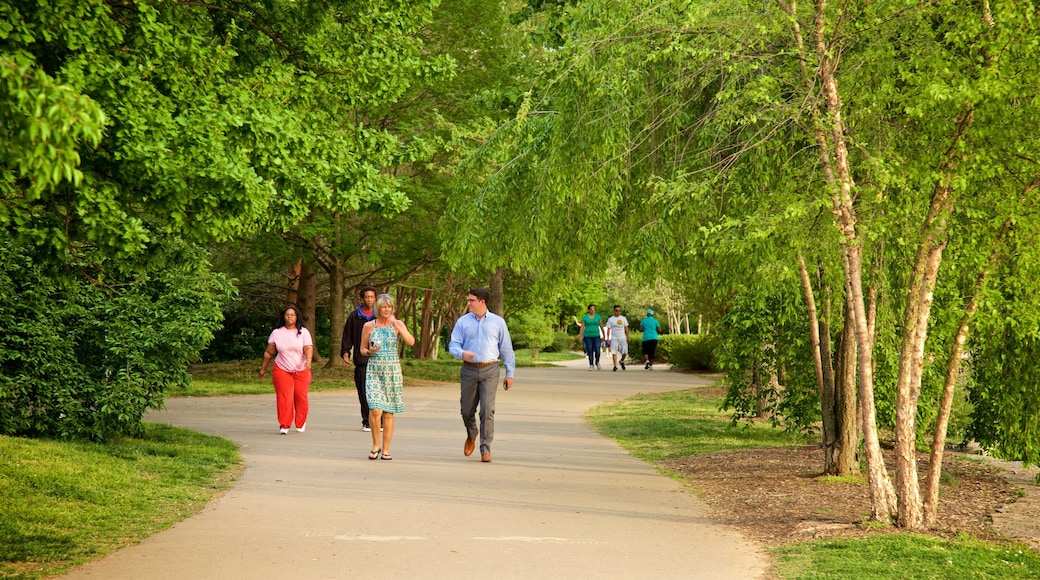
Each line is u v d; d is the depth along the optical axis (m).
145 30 9.59
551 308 67.56
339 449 17.45
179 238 11.59
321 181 11.70
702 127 14.44
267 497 12.58
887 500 11.55
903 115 12.00
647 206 15.12
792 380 19.73
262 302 46.06
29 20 8.52
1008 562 9.52
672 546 10.17
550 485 14.14
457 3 34.09
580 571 8.92
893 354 16.94
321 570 8.73
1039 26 10.00
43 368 15.29
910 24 11.46
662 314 90.81
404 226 34.69
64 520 10.48
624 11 13.95
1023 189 10.77
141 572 8.56
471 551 9.62
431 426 21.80
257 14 12.45
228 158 9.87
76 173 5.52
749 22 12.32
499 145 16.03
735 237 11.70
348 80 12.77
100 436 15.96
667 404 29.23
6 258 14.91
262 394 29.67
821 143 11.64
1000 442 17.36
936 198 11.18
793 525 11.43
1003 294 12.88
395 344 16.45
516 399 30.44
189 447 16.42
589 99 13.92
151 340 16.28
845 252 11.55
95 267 14.68
